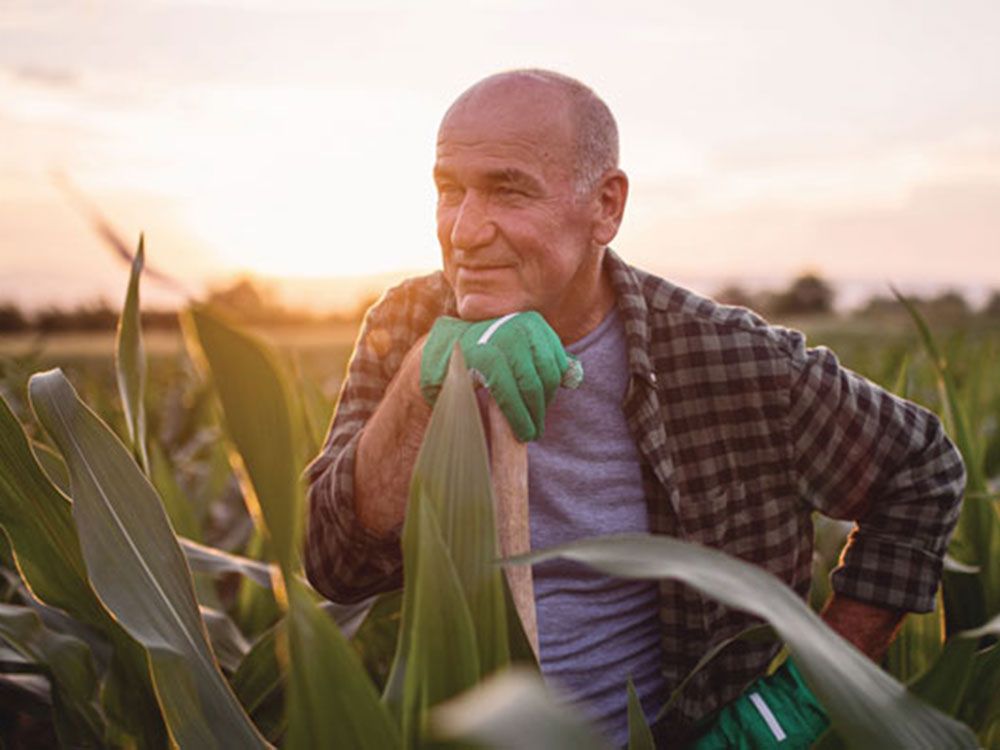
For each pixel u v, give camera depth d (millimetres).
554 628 1966
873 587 2002
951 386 2455
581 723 627
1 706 1949
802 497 2043
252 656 1787
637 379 1948
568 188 1717
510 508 1443
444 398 1146
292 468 804
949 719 936
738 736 1753
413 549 1061
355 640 2406
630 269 2020
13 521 1518
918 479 2016
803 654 891
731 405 1980
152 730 1622
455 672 979
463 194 1723
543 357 1497
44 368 4668
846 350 9664
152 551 1248
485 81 1755
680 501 1979
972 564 2346
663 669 1992
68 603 1578
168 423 5137
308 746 931
